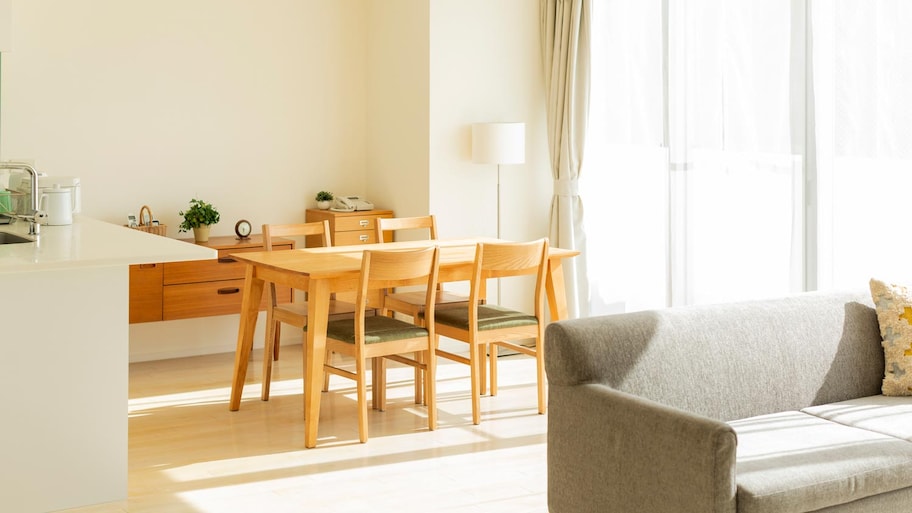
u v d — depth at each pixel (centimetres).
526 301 693
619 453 322
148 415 521
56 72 612
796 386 384
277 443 476
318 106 707
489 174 672
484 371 564
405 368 638
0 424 373
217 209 673
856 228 482
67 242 394
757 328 382
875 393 400
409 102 670
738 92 544
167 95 650
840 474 306
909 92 453
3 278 367
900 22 455
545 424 509
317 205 704
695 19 571
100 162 630
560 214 659
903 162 458
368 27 718
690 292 586
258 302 528
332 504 396
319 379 470
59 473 386
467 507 393
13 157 603
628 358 354
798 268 509
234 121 675
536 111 684
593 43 654
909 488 325
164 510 390
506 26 670
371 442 478
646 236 618
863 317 403
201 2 657
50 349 380
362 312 475
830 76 489
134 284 598
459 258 528
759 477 300
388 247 567
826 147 495
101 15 624
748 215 542
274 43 686
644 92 614
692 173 580
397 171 689
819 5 492
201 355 670
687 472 296
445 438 485
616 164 641
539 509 391
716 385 368
